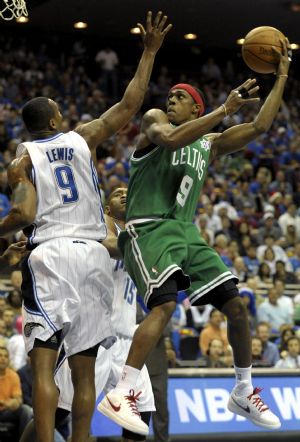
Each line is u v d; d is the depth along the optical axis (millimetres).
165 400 13266
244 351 8320
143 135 8242
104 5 39000
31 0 31516
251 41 8570
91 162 8102
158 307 7711
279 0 38438
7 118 31516
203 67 44688
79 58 42719
